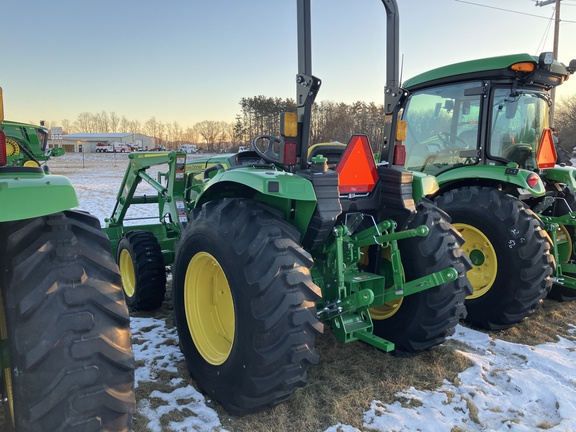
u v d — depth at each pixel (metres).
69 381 1.56
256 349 2.37
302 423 2.60
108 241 1.85
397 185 2.99
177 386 2.99
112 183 19.38
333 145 3.73
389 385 3.03
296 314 2.37
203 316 3.02
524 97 4.59
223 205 2.71
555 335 4.05
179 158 4.73
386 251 3.33
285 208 2.69
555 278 4.39
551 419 2.74
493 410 2.79
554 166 5.22
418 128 5.11
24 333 1.56
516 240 3.94
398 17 2.96
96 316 1.66
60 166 33.91
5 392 1.86
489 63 4.30
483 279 4.23
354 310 2.93
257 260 2.40
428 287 2.88
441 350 3.55
